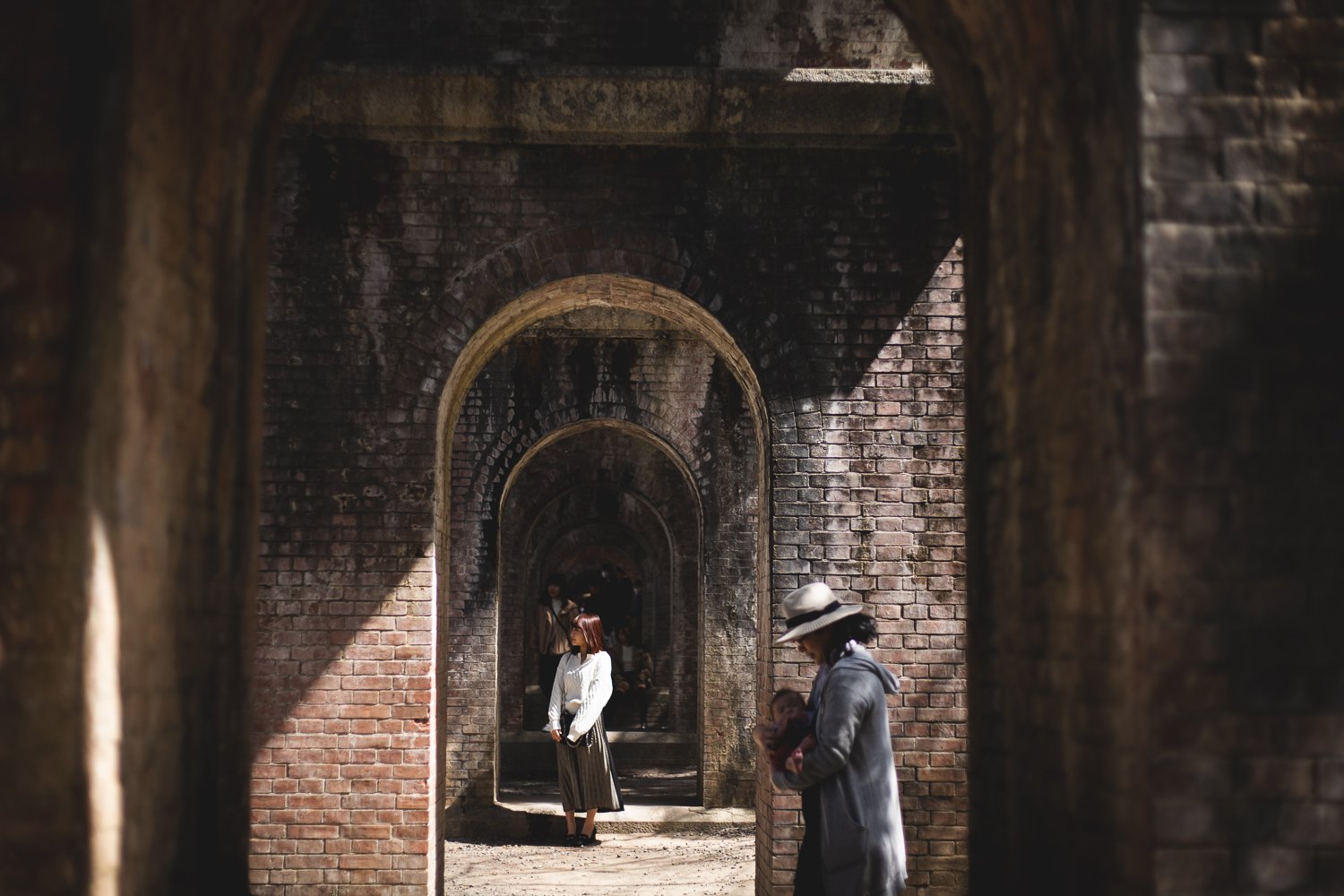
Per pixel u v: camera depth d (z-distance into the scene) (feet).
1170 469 9.28
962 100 13.71
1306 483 9.29
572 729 35.53
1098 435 9.93
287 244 24.36
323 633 23.88
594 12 24.13
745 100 24.02
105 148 8.98
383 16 23.86
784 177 24.89
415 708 23.81
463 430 39.73
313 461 24.11
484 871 31.19
